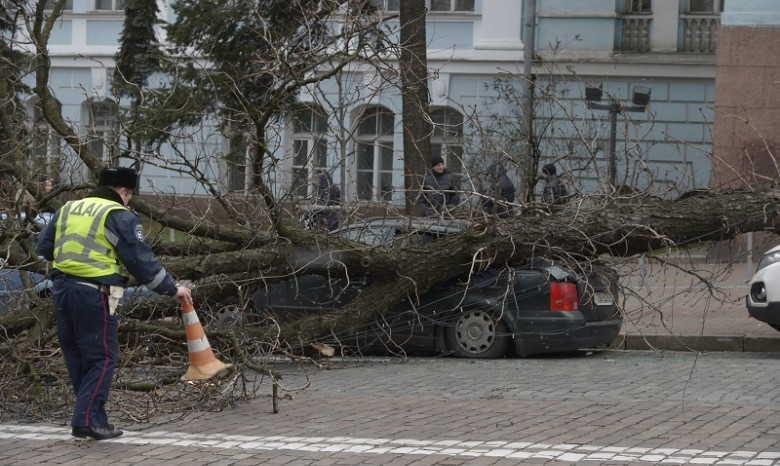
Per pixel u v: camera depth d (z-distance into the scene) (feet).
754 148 99.25
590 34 120.67
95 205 33.50
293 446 32.65
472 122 59.16
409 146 78.79
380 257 49.19
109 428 33.83
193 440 33.58
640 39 120.47
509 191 53.47
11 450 32.53
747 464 29.84
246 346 41.91
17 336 41.42
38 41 47.65
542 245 49.98
